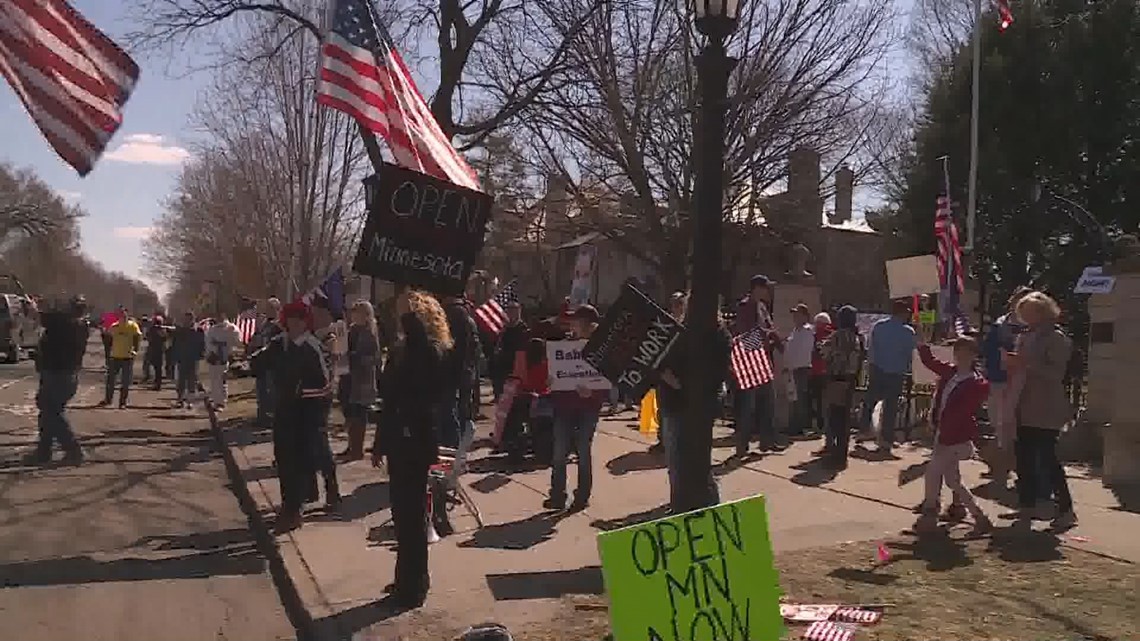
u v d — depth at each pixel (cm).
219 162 4050
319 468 921
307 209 2402
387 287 2845
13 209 7919
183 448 1456
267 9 1661
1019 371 827
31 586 713
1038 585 644
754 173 2550
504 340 1352
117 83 698
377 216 674
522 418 1184
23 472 1193
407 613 618
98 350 6322
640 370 668
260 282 2244
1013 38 2716
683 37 2123
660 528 444
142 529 902
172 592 706
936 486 794
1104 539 766
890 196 3659
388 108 816
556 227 2891
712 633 445
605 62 2111
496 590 663
